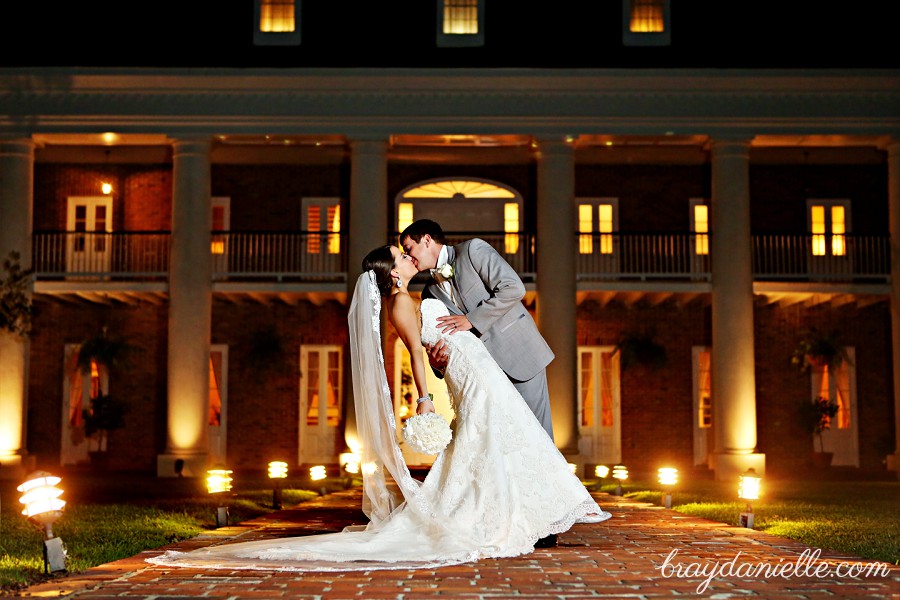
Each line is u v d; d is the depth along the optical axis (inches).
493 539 239.8
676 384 896.3
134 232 804.6
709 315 900.0
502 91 781.9
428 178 917.8
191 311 770.2
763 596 186.7
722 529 333.1
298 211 917.2
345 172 921.5
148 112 783.1
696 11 804.0
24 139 781.3
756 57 793.6
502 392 245.1
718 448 765.9
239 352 903.1
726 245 776.3
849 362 869.2
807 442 896.3
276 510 443.5
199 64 790.5
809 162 914.7
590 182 917.8
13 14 798.5
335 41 797.9
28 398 875.4
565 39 799.7
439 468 247.9
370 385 253.6
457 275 254.2
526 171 918.4
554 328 764.0
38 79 776.3
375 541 242.7
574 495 248.4
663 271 898.1
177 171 781.9
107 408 843.4
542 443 247.3
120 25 797.9
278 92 783.7
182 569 222.8
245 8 802.2
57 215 914.7
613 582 202.2
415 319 255.3
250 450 894.4
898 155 783.1
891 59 787.4
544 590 191.5
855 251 902.4
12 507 473.4
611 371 899.4
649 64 793.6
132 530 339.9
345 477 714.2
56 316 904.3
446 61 794.2
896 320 789.9
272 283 821.2
